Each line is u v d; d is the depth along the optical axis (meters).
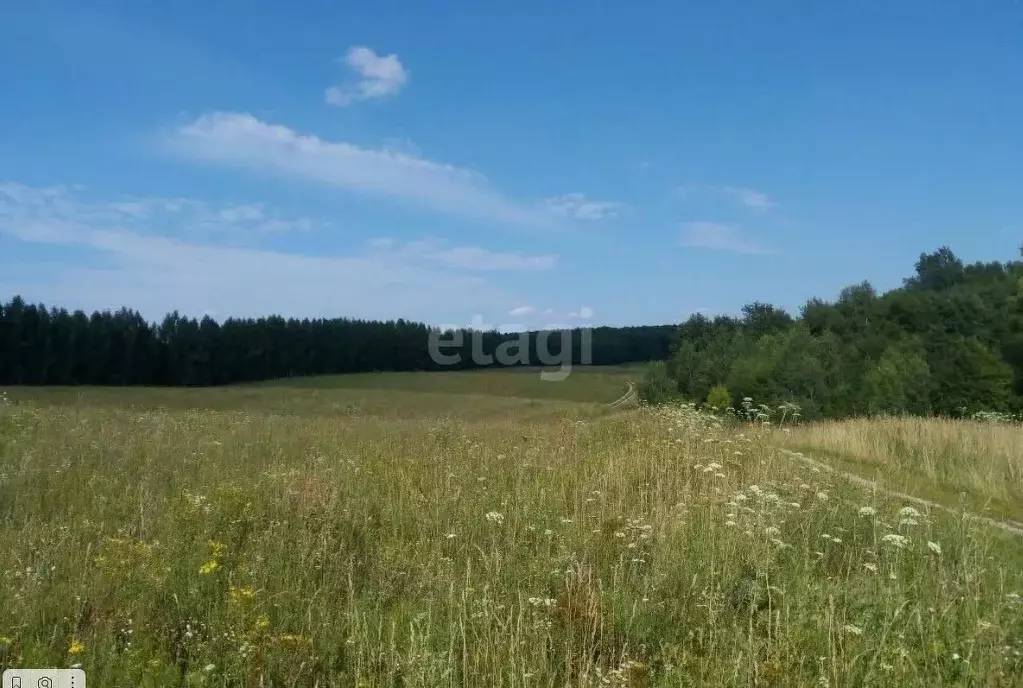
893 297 47.91
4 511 7.58
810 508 7.78
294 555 6.18
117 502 7.93
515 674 4.33
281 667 4.45
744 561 6.13
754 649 4.69
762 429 14.32
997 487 11.22
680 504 7.38
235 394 53.56
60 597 5.29
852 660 4.57
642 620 5.12
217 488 8.05
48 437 12.27
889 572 6.18
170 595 5.38
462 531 6.97
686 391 48.03
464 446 11.84
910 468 13.38
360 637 4.78
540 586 5.69
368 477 8.98
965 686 4.56
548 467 9.57
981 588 6.09
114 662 4.53
